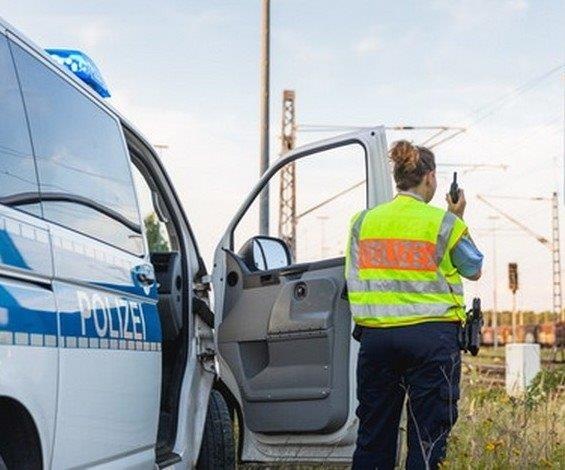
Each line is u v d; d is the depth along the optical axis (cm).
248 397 604
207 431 571
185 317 542
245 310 612
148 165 543
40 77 389
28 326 337
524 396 874
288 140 2905
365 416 558
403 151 554
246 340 609
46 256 361
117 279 431
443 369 534
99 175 438
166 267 537
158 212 557
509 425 744
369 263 546
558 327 5012
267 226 1220
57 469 360
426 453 535
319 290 580
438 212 541
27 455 348
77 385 376
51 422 353
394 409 558
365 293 545
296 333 582
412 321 535
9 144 351
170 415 522
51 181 383
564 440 745
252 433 607
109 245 432
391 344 538
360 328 552
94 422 392
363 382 554
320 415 577
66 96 413
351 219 563
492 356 3716
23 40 377
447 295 537
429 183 557
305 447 591
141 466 452
